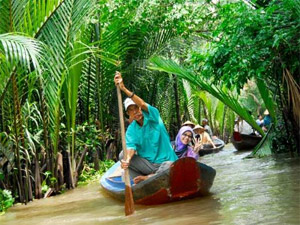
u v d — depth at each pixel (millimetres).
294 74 10172
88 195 8148
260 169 8891
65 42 8031
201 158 14070
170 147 6855
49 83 8297
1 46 6375
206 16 11219
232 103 11469
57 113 8688
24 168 8422
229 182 7570
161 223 5039
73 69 9320
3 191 7555
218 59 9453
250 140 15398
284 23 8867
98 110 12289
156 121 6781
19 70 7473
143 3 11336
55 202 7762
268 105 11453
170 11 11344
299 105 10008
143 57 12711
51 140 8930
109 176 8344
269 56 9398
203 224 4711
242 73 9078
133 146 6617
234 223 4566
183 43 12586
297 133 10562
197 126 14672
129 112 6719
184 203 6109
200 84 11055
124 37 11984
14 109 7629
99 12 11398
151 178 6117
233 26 9227
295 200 5312
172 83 15539
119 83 6488
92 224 5539
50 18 7801
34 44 6652
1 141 7910
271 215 4691
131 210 5902
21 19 7379
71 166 9508
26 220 6363
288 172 7898
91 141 10812
